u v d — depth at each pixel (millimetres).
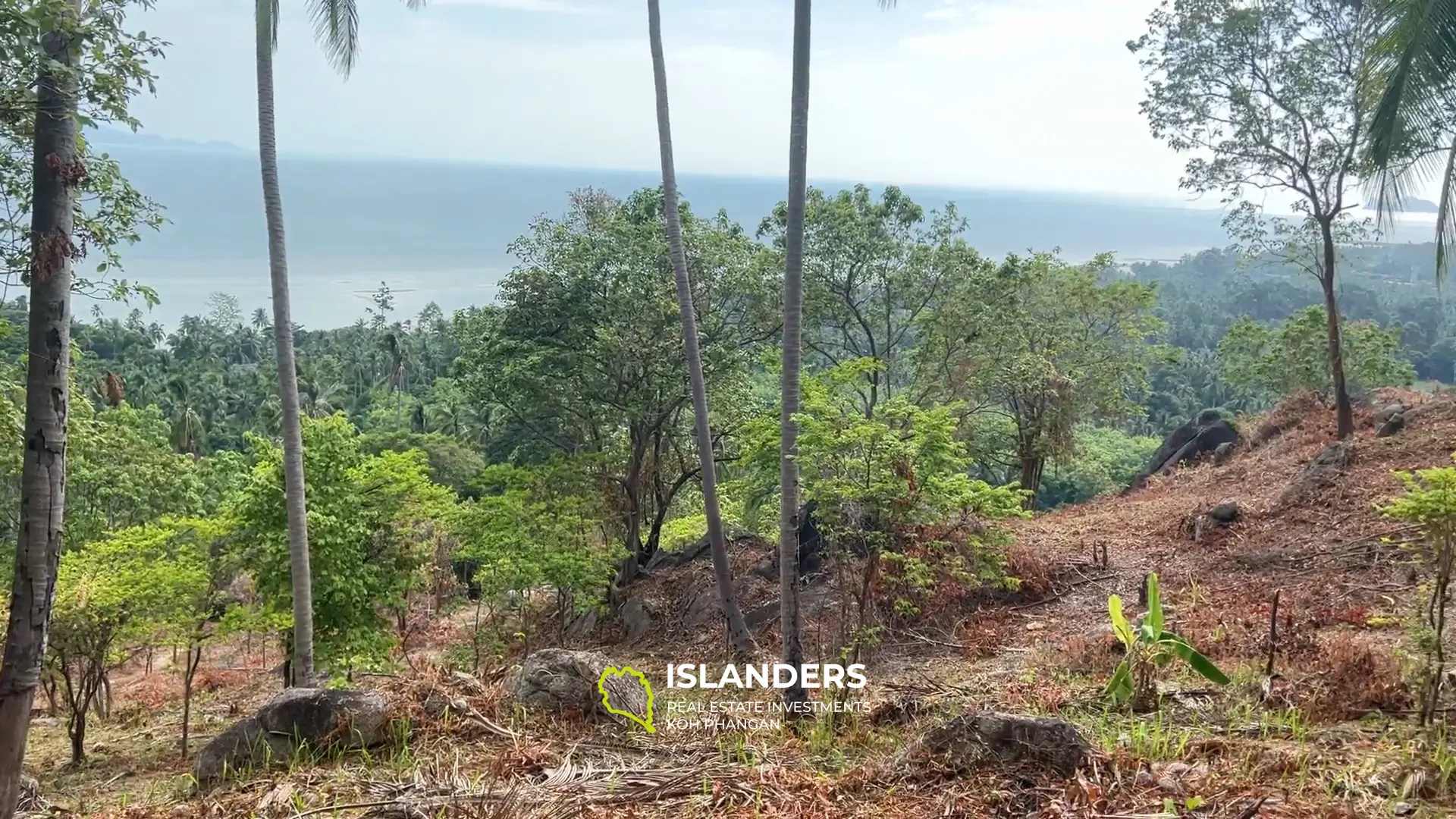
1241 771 4391
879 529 7879
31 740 10789
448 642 14602
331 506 10062
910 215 16344
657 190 14898
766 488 12430
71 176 5191
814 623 10828
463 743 5645
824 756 5477
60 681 12867
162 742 9922
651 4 10852
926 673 8789
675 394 14133
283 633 10367
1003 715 4801
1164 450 20828
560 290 13820
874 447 7344
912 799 4410
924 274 16750
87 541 13844
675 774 4961
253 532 10086
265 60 8836
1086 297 19984
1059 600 10633
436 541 12586
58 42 4973
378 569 10664
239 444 41750
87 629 8727
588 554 12492
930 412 7988
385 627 11070
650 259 13766
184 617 9258
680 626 13164
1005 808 4172
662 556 16000
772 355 13062
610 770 5090
